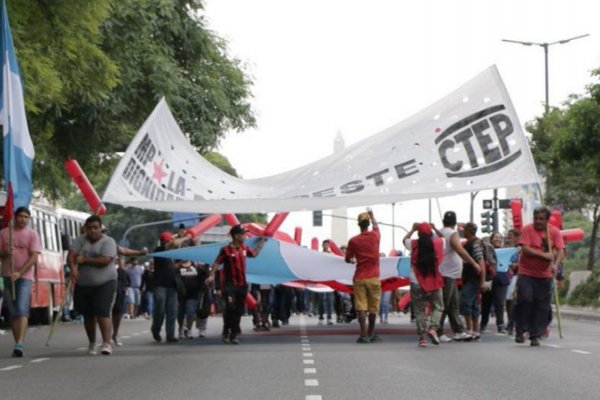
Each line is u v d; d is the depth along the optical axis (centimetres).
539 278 1992
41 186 3706
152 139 2180
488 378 1391
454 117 2206
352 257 2198
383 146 2225
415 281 2038
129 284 4138
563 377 1402
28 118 3288
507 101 2177
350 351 1908
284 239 2864
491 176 2148
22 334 1819
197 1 3953
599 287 4406
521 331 2047
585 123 3866
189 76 4000
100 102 3359
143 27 3462
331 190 2198
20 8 2119
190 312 2405
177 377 1432
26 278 1823
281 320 3175
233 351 1942
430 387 1287
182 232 2492
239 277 2191
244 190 2255
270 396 1205
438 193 2158
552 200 5109
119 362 1691
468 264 2183
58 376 1456
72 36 2242
